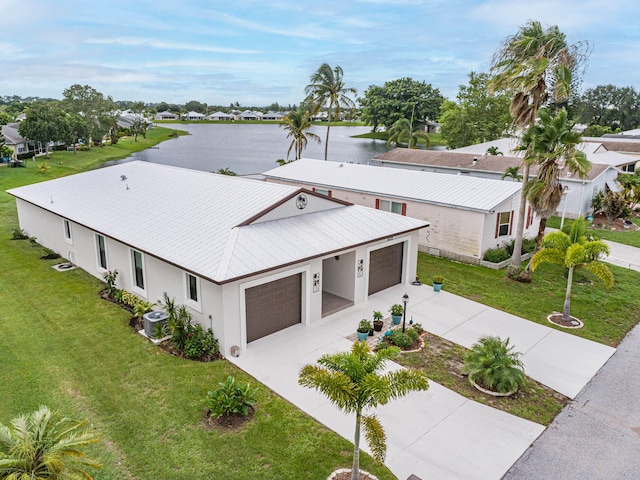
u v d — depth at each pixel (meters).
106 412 11.40
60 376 12.91
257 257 14.63
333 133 152.25
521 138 20.47
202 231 16.31
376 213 20.14
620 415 11.97
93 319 16.45
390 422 11.41
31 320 16.36
